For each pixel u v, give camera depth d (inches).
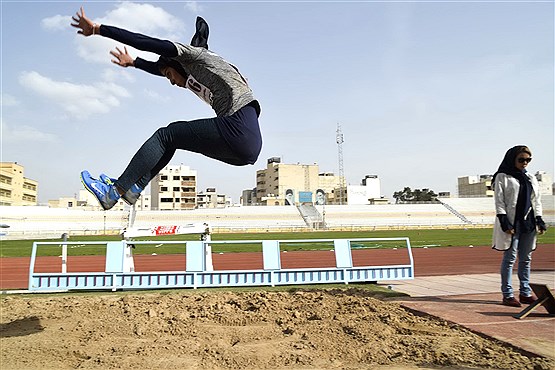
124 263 377.4
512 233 265.7
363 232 1973.4
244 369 165.6
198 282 381.1
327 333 209.5
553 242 1174.3
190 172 3686.0
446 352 175.9
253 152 143.9
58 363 176.4
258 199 4564.5
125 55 159.8
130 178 141.3
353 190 3735.2
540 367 159.0
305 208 2748.5
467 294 322.0
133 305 283.3
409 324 223.1
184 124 141.9
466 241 1262.3
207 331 217.9
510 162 272.5
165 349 187.9
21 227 2134.6
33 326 238.4
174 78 155.6
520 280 275.9
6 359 181.0
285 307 271.6
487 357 171.5
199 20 155.8
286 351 183.2
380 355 178.2
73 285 369.7
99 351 189.2
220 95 145.5
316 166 4200.3
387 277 410.6
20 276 567.2
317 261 733.9
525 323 221.0
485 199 2984.7
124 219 2375.7
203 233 408.5
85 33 131.2
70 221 2290.8
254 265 676.7
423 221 2615.7
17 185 3157.0
